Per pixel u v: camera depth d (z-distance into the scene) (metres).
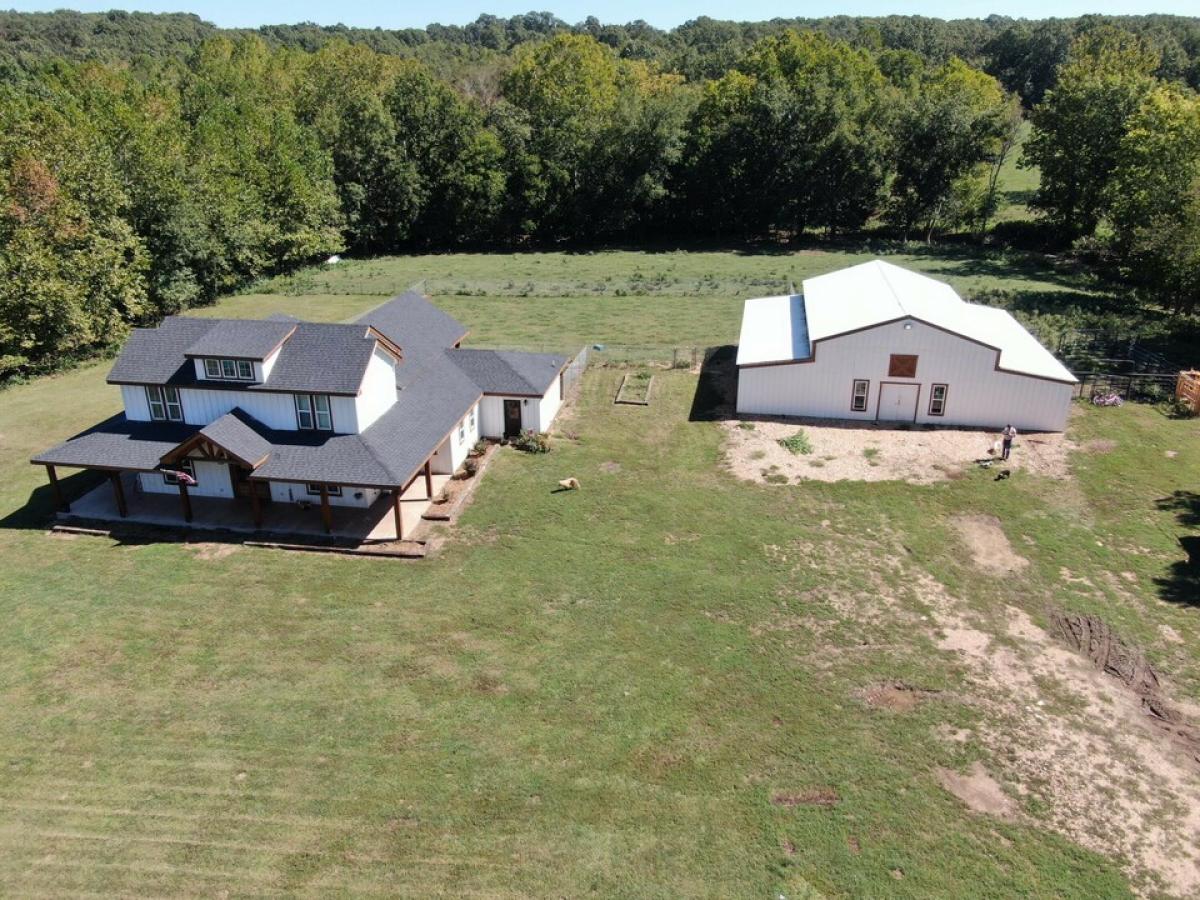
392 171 90.12
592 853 18.33
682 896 17.34
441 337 42.50
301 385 31.12
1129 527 31.33
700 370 49.47
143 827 19.09
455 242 97.38
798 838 18.67
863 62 111.75
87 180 55.31
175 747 21.38
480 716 22.31
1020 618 26.34
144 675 24.02
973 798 19.70
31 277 48.41
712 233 100.12
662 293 69.44
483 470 36.62
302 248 78.94
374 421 32.78
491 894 17.41
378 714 22.41
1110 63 96.19
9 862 18.25
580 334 57.66
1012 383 39.16
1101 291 68.00
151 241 62.56
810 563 29.42
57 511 33.03
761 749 21.17
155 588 28.20
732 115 95.25
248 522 31.97
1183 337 53.16
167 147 65.38
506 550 30.33
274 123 82.12
